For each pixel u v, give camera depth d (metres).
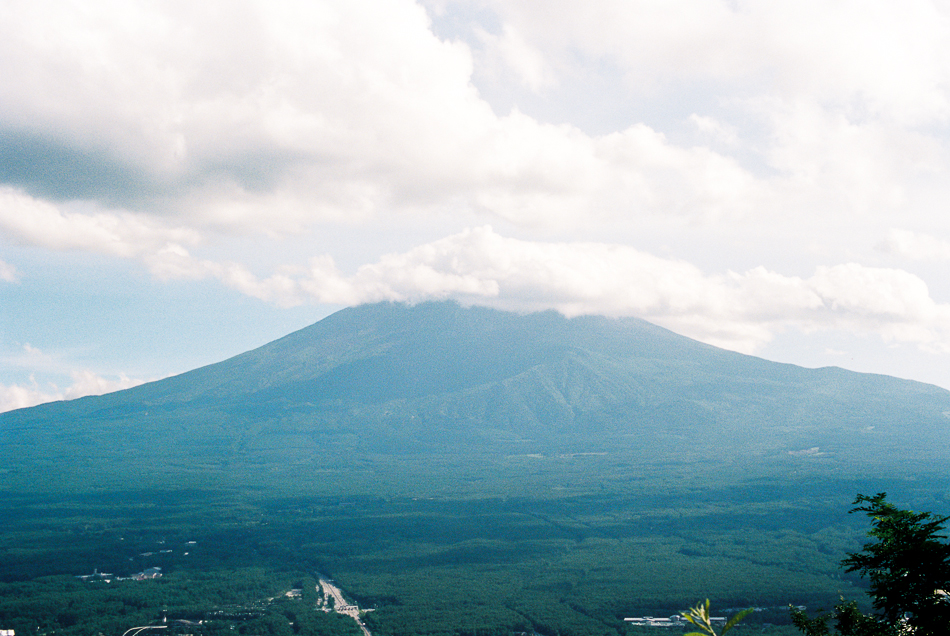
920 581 18.55
